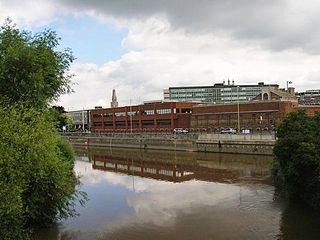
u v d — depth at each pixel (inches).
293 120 1721.2
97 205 1663.4
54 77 1386.6
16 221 917.2
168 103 5629.9
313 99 7022.6
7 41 1323.8
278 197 1668.3
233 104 4790.8
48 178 1140.5
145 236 1226.0
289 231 1210.6
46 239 1206.3
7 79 1269.7
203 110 5196.9
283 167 1642.5
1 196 817.5
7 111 1021.2
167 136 4424.2
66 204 1284.4
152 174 2642.7
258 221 1332.4
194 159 3403.1
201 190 1943.9
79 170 2997.0
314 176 1418.6
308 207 1467.8
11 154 889.5
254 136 3378.4
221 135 3690.9
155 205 1647.4
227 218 1391.5
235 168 2701.8
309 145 1456.7
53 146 1136.8
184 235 1222.3
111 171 2891.2
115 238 1212.5
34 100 1289.4
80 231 1283.2
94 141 5659.5
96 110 7322.8
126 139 5009.8
